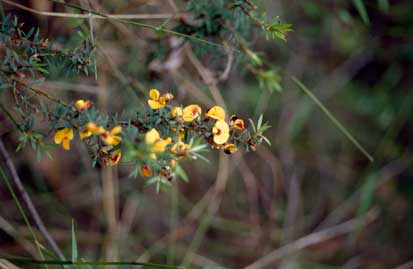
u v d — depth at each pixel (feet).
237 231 2.75
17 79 1.56
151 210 2.65
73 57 1.61
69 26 1.97
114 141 1.41
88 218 2.53
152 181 1.56
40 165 2.43
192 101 2.46
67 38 1.97
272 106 2.80
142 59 2.14
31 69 1.56
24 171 2.39
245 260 2.76
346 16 2.57
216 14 1.87
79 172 2.53
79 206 2.54
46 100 1.98
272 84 2.06
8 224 2.13
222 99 2.42
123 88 2.15
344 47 2.83
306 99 2.78
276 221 2.82
